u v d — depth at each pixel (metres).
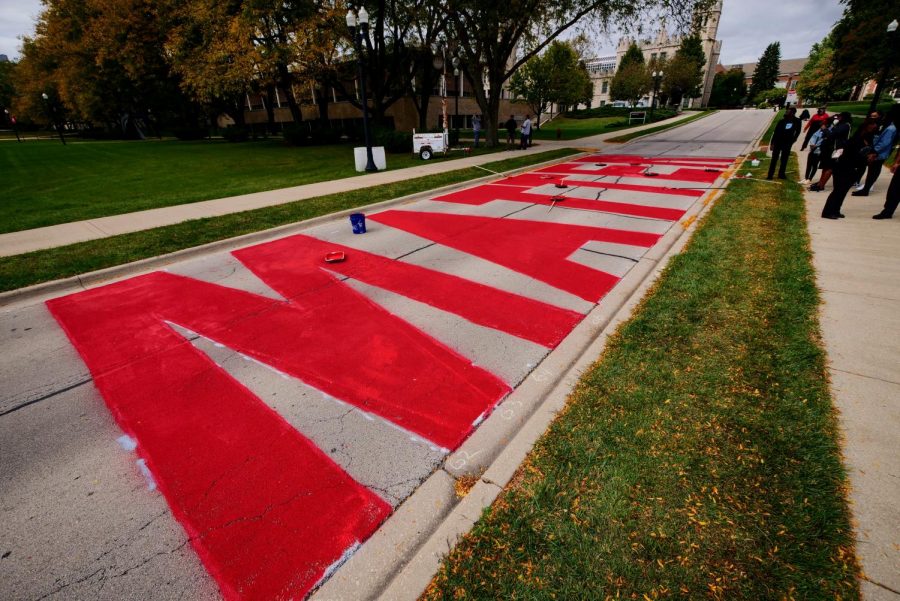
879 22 23.81
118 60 37.56
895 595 1.94
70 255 7.46
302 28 23.75
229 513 2.71
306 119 46.03
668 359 3.83
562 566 2.18
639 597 2.02
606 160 18.02
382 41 25.75
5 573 2.40
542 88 34.03
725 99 74.00
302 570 2.34
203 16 26.06
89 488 2.95
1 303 6.02
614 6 18.17
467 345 4.46
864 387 3.30
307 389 3.88
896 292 4.81
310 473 2.98
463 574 2.18
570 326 4.77
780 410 3.12
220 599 2.22
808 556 2.13
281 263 7.14
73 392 4.01
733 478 2.60
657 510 2.43
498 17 17.78
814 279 5.22
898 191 7.32
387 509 2.68
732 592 2.02
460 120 42.00
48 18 42.31
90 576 2.36
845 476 2.56
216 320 5.26
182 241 8.12
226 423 3.50
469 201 11.09
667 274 5.68
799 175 12.12
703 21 18.70
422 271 6.52
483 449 3.11
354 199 11.20
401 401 3.65
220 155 25.97
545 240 7.72
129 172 19.03
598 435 3.00
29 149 35.56
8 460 3.23
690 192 10.99
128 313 5.55
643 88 52.72
